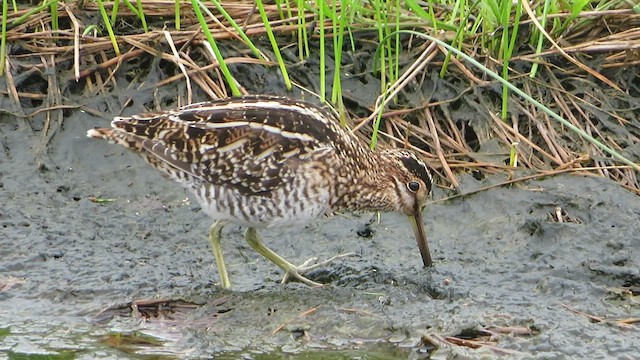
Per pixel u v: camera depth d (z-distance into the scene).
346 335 10.42
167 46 14.25
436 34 14.15
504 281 11.38
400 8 14.62
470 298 11.04
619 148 13.39
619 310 10.80
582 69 14.16
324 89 13.54
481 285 11.31
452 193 12.83
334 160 11.27
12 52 14.15
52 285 11.36
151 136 11.02
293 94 13.96
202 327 10.59
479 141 13.52
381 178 11.72
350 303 10.94
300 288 11.34
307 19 14.56
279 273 11.74
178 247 12.17
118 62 14.09
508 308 10.83
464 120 13.74
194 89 14.05
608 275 11.38
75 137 13.57
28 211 12.59
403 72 14.09
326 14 14.15
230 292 11.20
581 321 10.54
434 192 12.87
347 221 12.59
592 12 14.06
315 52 14.42
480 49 14.26
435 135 13.51
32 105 13.95
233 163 10.91
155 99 13.93
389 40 13.84
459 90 13.95
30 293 11.25
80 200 12.85
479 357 9.94
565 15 14.07
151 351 10.22
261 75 14.09
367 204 11.77
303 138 11.12
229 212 11.12
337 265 11.74
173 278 11.52
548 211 12.42
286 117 11.19
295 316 10.69
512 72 14.05
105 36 14.39
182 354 10.16
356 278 11.55
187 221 12.56
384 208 11.86
